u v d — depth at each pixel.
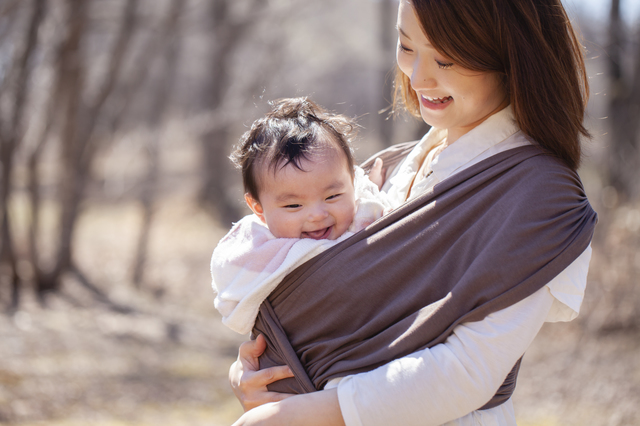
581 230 1.21
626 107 7.30
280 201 1.39
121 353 6.93
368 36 15.81
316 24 15.22
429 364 1.13
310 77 15.75
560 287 1.19
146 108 12.72
